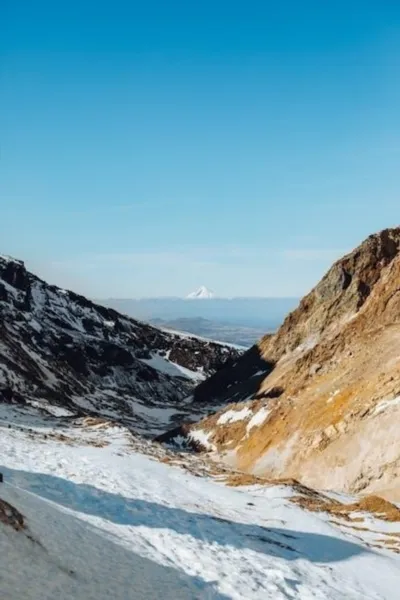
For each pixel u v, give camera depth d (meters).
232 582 15.86
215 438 62.81
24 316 141.62
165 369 179.75
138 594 13.03
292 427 51.19
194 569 16.23
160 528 19.92
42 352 112.94
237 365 120.94
